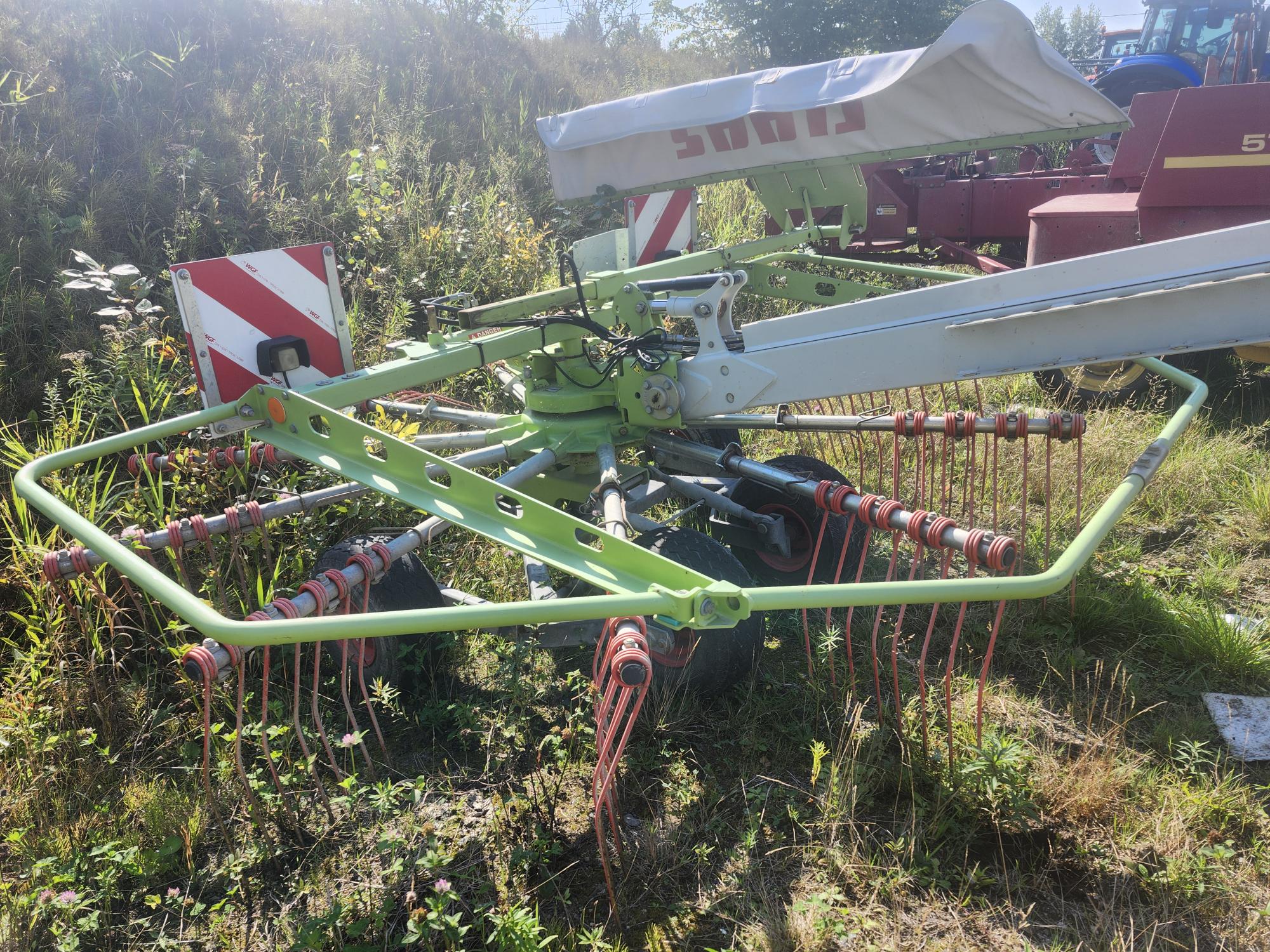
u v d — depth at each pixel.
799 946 2.53
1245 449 5.36
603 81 13.73
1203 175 5.68
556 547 2.68
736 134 5.00
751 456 5.56
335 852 2.86
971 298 3.01
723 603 2.30
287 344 3.31
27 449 4.60
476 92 10.71
